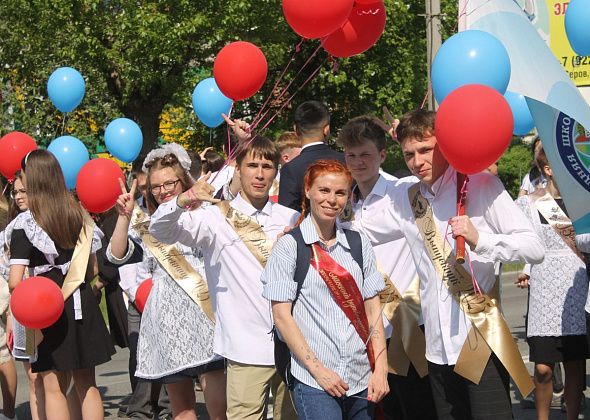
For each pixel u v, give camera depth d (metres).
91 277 6.93
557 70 5.29
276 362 5.01
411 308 5.87
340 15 5.52
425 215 5.16
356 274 4.92
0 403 9.62
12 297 6.48
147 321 6.54
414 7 26.00
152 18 19.20
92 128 21.45
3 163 7.97
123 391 10.08
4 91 21.14
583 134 6.12
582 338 7.33
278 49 20.42
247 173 5.87
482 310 5.03
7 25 20.69
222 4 19.83
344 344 4.85
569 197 6.24
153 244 6.43
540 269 7.44
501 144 4.59
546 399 7.47
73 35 19.83
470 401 5.08
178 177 6.31
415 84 26.14
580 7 6.46
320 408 4.80
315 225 4.93
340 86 25.03
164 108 23.02
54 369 6.68
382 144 5.92
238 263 5.80
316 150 7.12
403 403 6.09
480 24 5.44
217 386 6.38
